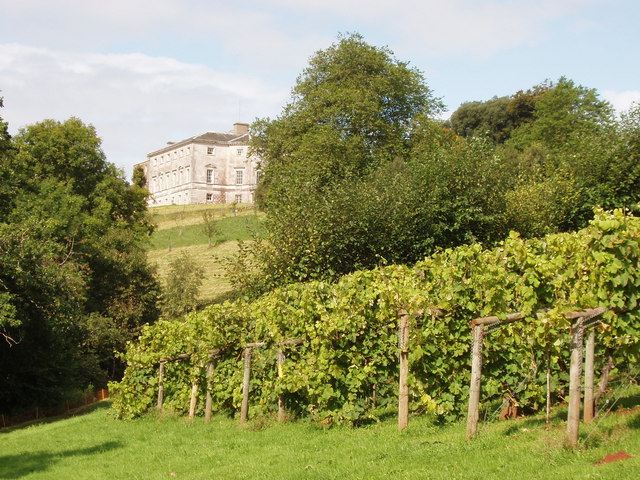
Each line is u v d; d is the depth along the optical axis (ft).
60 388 111.14
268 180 164.14
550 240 39.73
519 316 31.76
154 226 216.33
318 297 47.91
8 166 123.34
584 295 29.32
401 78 174.29
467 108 323.16
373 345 42.45
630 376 36.17
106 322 139.54
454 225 89.04
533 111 292.20
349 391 42.39
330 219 83.41
